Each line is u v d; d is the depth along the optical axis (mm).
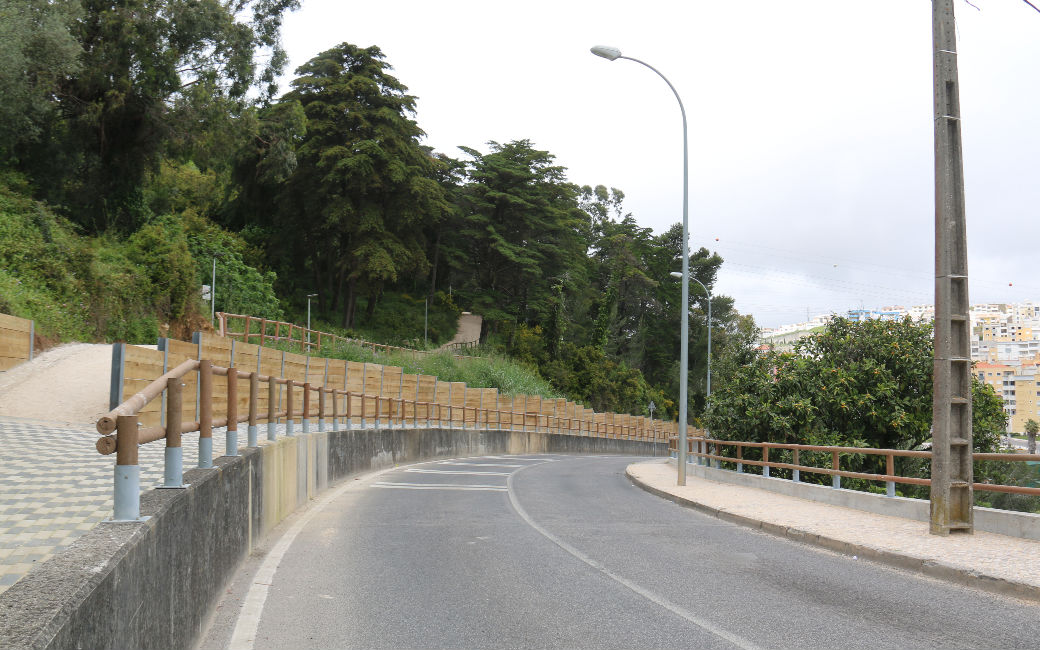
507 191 86062
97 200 42219
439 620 6867
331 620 6824
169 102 42406
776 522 13266
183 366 5840
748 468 26766
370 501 16453
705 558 10242
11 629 2594
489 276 88500
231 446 8805
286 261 76562
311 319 73875
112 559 3496
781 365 25578
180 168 78438
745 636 6406
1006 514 11555
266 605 7273
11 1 33250
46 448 10211
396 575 8805
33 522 5316
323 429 18719
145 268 39031
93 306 32594
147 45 38969
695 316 110500
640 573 9094
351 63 73062
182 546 5191
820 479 23453
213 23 40531
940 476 11758
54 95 38344
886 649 6078
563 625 6723
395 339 76312
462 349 73125
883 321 26281
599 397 86312
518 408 58656
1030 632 6637
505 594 7914
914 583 8781
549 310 86250
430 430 35250
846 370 24688
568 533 12367
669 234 116562
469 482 22438
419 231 79812
